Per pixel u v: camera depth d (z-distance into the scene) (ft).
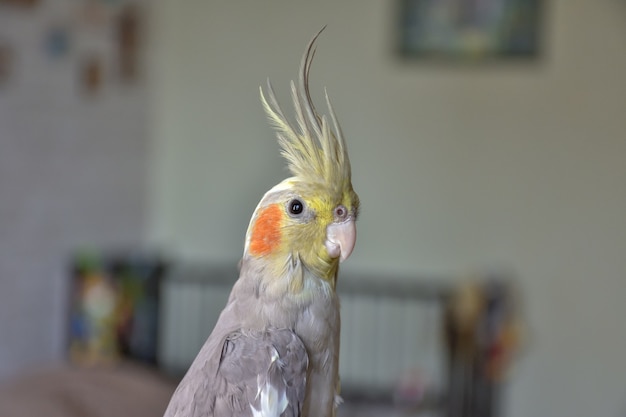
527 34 2.90
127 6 2.97
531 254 2.98
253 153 3.13
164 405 2.16
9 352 2.56
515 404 3.04
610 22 2.86
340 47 3.01
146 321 2.91
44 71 2.62
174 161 3.20
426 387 2.99
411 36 2.97
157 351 2.93
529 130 2.94
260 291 1.28
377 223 3.06
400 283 3.05
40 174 2.63
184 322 3.15
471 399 2.93
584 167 2.92
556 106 2.91
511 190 2.97
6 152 2.48
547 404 3.01
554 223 2.96
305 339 1.28
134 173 3.09
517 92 2.93
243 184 3.15
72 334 2.77
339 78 3.02
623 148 2.89
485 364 2.90
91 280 2.78
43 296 2.69
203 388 1.27
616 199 2.91
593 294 2.96
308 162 1.28
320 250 1.27
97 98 2.87
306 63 1.27
